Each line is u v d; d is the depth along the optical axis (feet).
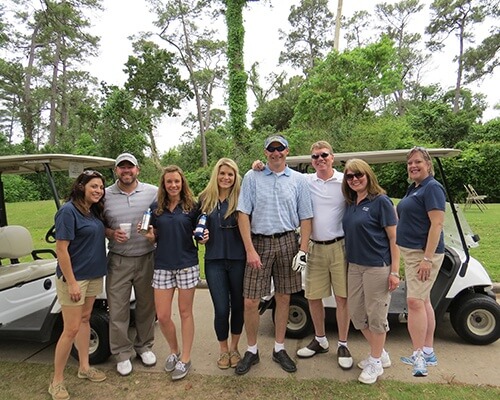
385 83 50.14
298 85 93.25
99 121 77.92
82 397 8.06
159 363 9.53
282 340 9.22
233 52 53.72
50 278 11.51
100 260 8.45
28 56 106.93
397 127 46.68
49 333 9.46
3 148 83.71
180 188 8.66
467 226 11.19
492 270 15.94
